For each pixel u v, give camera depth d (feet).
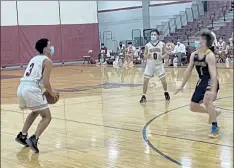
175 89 37.50
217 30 73.26
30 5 83.15
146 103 29.96
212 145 17.24
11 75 65.31
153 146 17.38
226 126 20.94
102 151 16.87
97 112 26.89
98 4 96.27
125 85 43.09
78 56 88.99
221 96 31.60
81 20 89.35
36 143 17.04
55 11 86.07
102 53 81.51
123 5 92.68
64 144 18.38
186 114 24.79
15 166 15.26
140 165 14.61
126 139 18.89
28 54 83.35
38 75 16.93
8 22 81.05
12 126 23.16
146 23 86.74
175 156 15.65
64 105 30.42
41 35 84.69
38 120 24.32
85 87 42.73
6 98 36.86
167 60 69.87
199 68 18.38
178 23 83.10
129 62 73.67
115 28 94.63
